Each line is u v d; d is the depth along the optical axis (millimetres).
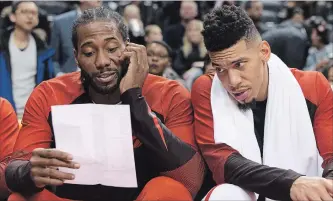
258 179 2164
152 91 2432
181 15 6391
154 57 4367
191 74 4832
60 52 5203
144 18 6965
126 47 2264
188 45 5641
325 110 2406
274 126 2363
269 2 8797
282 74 2406
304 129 2354
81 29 2248
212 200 2115
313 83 2434
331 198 2043
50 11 6910
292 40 4816
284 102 2377
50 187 2326
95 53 2238
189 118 2461
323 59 5711
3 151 2455
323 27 6332
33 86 4711
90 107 2154
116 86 2283
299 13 6863
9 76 4633
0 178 2293
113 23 2262
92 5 5098
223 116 2359
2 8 5812
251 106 2379
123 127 2160
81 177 2166
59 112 2148
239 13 2262
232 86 2270
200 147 2385
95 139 2154
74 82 2414
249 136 2346
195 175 2291
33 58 4715
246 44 2248
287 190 2098
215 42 2242
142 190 2256
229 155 2277
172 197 2160
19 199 2191
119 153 2160
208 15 2289
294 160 2338
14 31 4691
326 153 2354
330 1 8438
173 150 2238
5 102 2520
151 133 2217
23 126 2373
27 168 2133
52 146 2357
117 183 2182
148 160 2336
